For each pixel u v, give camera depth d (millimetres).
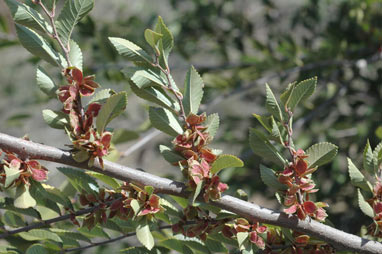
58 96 1496
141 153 5406
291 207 1598
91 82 1502
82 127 1503
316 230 1628
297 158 1624
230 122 4930
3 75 6691
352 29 4801
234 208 1592
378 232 1699
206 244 1833
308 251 1733
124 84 4410
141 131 3639
